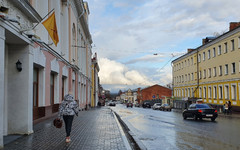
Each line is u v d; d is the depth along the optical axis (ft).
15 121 30.32
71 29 76.84
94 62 199.82
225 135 36.06
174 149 26.27
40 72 44.50
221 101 112.27
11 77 30.71
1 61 22.57
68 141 26.16
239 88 95.81
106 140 27.84
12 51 30.96
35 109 41.75
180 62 181.16
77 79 93.61
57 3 58.54
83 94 120.06
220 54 113.91
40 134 30.91
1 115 22.33
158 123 56.49
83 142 26.35
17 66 30.27
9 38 28.12
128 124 52.60
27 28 30.48
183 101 167.63
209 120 65.77
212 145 28.14
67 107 26.25
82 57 117.80
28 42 30.58
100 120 53.31
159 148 26.84
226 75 107.55
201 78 138.82
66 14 69.87
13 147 23.18
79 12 95.35
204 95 134.72
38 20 33.27
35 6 39.37
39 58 41.04
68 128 26.27
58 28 59.06
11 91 30.58
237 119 70.23
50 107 48.91
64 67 65.62
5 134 29.76
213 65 122.11
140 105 279.69
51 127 37.37
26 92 30.58
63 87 69.97
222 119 70.23
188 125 51.49
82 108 113.60
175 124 53.93
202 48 136.77
